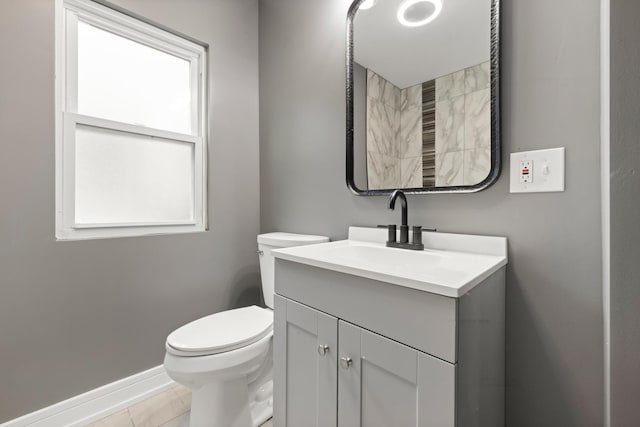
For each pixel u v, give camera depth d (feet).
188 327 4.16
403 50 4.14
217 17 5.86
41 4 4.07
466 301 2.26
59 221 4.32
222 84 5.97
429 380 2.23
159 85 5.42
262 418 4.40
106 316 4.64
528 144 3.18
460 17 3.62
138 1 4.85
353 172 4.74
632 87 2.19
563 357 3.03
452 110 3.69
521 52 3.22
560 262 3.02
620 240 2.24
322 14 5.27
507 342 3.34
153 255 5.13
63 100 4.35
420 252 3.57
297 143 5.74
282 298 3.49
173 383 5.30
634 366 2.21
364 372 2.66
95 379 4.53
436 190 3.81
